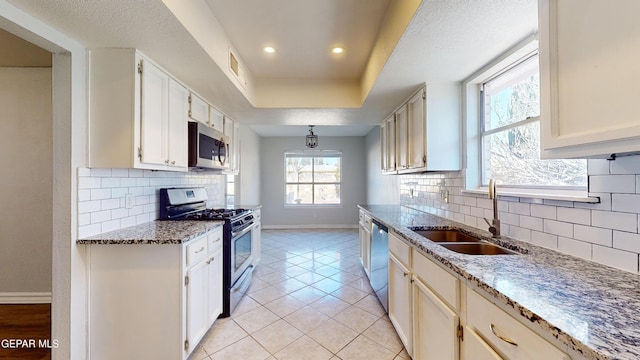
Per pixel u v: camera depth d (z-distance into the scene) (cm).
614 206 116
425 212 312
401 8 166
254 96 313
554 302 84
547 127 101
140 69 184
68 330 164
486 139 227
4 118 264
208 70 213
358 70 299
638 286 96
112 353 172
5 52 236
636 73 73
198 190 325
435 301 139
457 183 244
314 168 705
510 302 86
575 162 148
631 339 64
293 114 352
